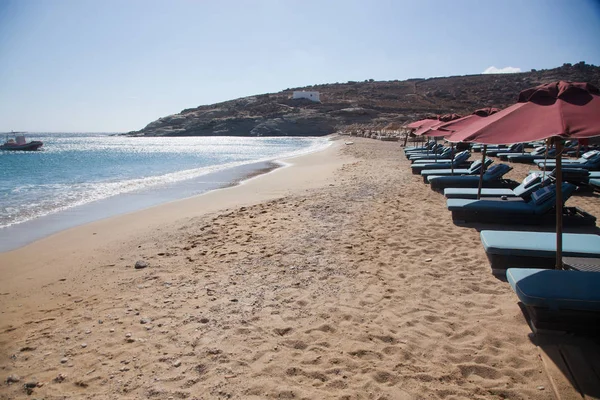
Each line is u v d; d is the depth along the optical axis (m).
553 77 102.25
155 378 3.10
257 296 4.54
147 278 5.28
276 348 3.48
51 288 5.17
